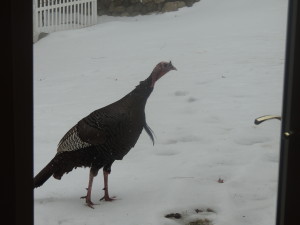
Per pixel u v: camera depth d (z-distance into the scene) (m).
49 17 13.79
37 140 6.44
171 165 5.51
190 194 4.71
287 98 2.15
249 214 4.28
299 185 2.17
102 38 12.84
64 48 12.23
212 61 9.80
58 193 4.83
